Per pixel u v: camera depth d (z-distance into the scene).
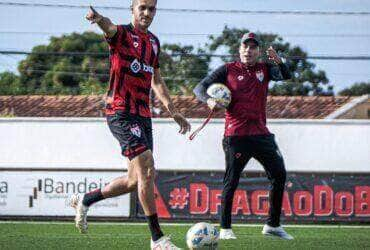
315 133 55.50
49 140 57.25
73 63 118.31
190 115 73.00
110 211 48.03
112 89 21.91
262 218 47.22
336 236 32.22
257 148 29.58
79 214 23.56
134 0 22.08
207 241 21.80
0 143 57.44
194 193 47.66
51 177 48.97
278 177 29.83
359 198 46.97
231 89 29.61
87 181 48.66
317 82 105.81
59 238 29.31
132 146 21.34
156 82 23.27
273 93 111.31
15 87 111.50
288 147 55.75
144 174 21.28
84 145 56.97
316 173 47.25
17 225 40.34
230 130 29.78
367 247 26.39
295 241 28.59
